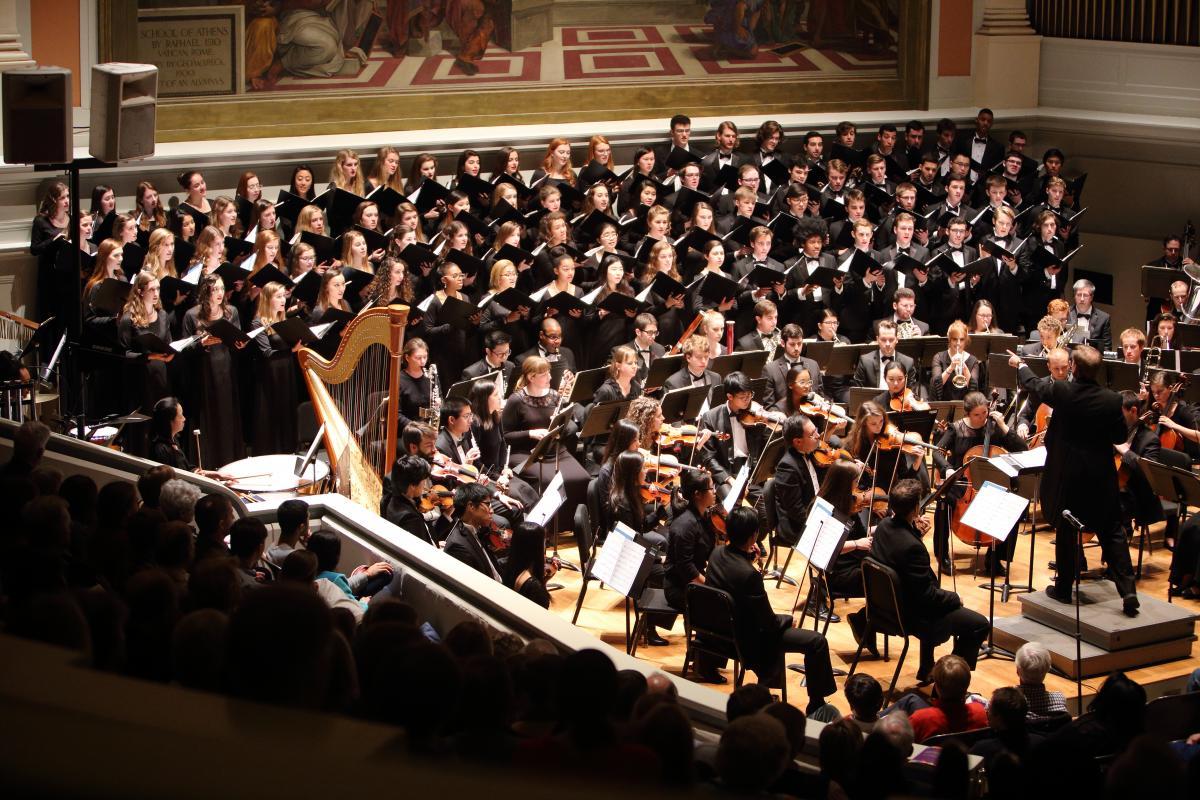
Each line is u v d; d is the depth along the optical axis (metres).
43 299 10.96
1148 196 15.59
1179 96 15.47
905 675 7.70
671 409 9.69
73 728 0.75
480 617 5.42
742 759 2.65
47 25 12.51
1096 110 16.22
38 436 5.42
